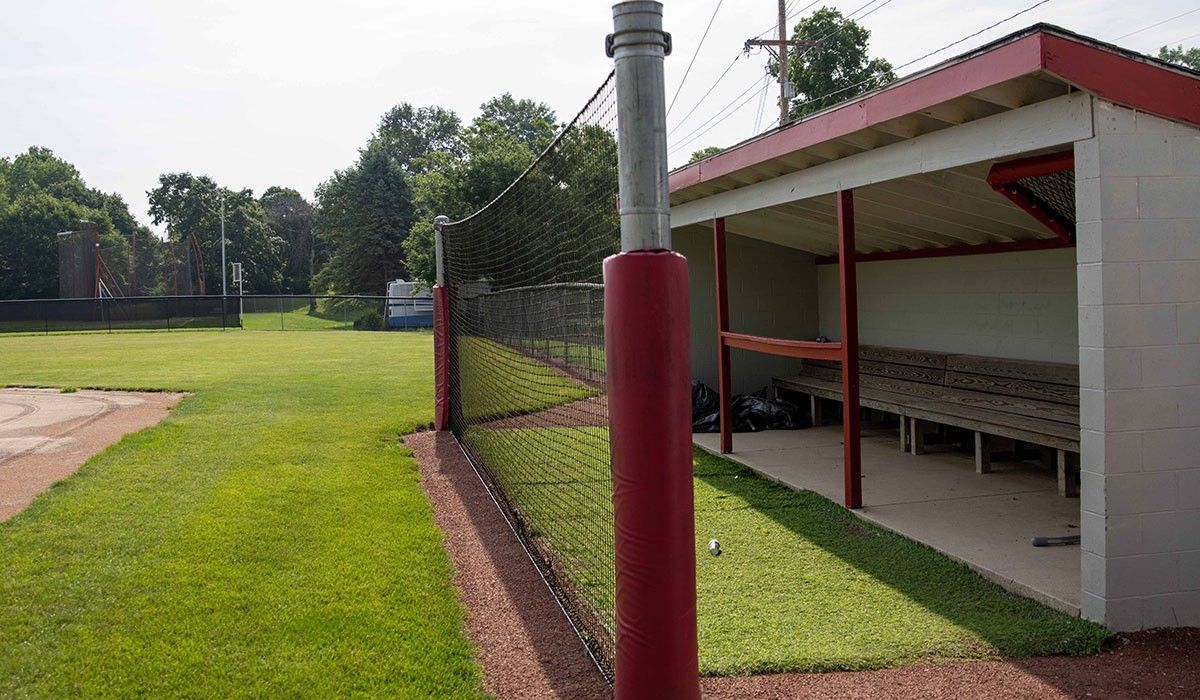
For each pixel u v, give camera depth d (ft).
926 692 10.36
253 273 210.79
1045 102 12.25
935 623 12.33
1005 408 21.24
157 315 107.76
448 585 14.47
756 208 22.24
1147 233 11.60
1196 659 10.98
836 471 21.94
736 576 14.67
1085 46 11.08
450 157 115.96
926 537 15.94
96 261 128.57
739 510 18.84
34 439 28.02
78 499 19.72
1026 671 10.82
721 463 23.93
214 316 108.78
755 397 30.01
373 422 31.12
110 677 10.97
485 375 25.61
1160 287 11.66
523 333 21.91
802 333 33.37
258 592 13.96
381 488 21.24
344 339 82.12
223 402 36.09
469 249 27.96
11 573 14.79
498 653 11.96
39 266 170.09
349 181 180.75
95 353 65.31
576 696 10.60
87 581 14.39
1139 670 10.73
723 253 24.82
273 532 17.21
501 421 23.44
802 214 25.45
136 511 18.71
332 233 187.62
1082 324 11.85
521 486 18.98
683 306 8.32
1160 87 11.37
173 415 32.71
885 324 29.58
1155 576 11.82
